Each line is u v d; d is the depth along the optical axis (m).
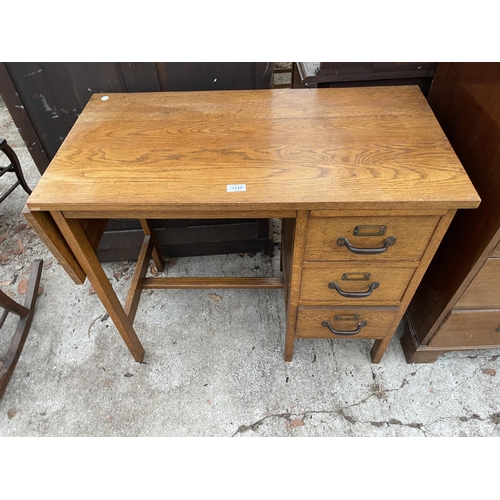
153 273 2.12
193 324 1.88
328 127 1.23
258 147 1.17
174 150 1.16
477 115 1.18
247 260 2.18
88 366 1.73
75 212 1.07
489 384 1.63
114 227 1.97
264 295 2.00
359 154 1.12
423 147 1.14
